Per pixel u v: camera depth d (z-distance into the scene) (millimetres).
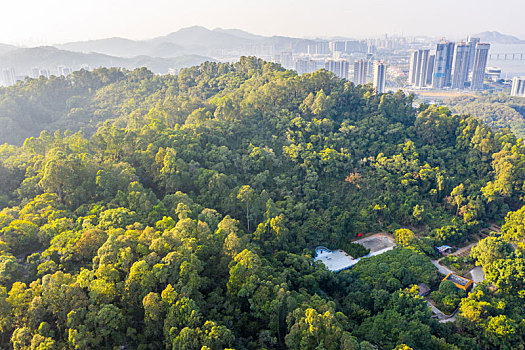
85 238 80688
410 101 189125
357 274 103438
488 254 103938
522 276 92000
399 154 151625
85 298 67562
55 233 88500
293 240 117250
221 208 117000
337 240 120562
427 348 77000
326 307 75188
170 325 65500
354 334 80562
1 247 81625
